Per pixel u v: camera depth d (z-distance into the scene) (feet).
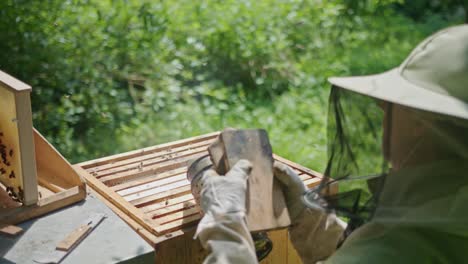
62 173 5.46
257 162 4.39
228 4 17.01
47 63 13.34
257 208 4.20
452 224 2.88
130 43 14.28
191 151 6.47
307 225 4.53
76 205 5.14
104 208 5.10
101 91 13.56
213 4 16.72
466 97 2.89
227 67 16.02
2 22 13.25
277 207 4.29
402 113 3.17
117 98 13.51
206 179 4.25
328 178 3.69
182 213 5.02
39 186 5.54
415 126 3.13
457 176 2.98
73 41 13.53
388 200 3.15
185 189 5.54
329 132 3.77
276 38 16.17
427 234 3.11
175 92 14.24
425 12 24.80
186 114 13.46
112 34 14.32
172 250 4.70
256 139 4.50
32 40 13.23
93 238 4.61
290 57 16.83
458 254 3.03
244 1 16.94
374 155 3.45
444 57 3.04
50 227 4.77
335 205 3.52
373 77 3.41
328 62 17.44
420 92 3.00
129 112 13.32
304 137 13.17
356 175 3.50
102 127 12.71
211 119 13.47
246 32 16.08
